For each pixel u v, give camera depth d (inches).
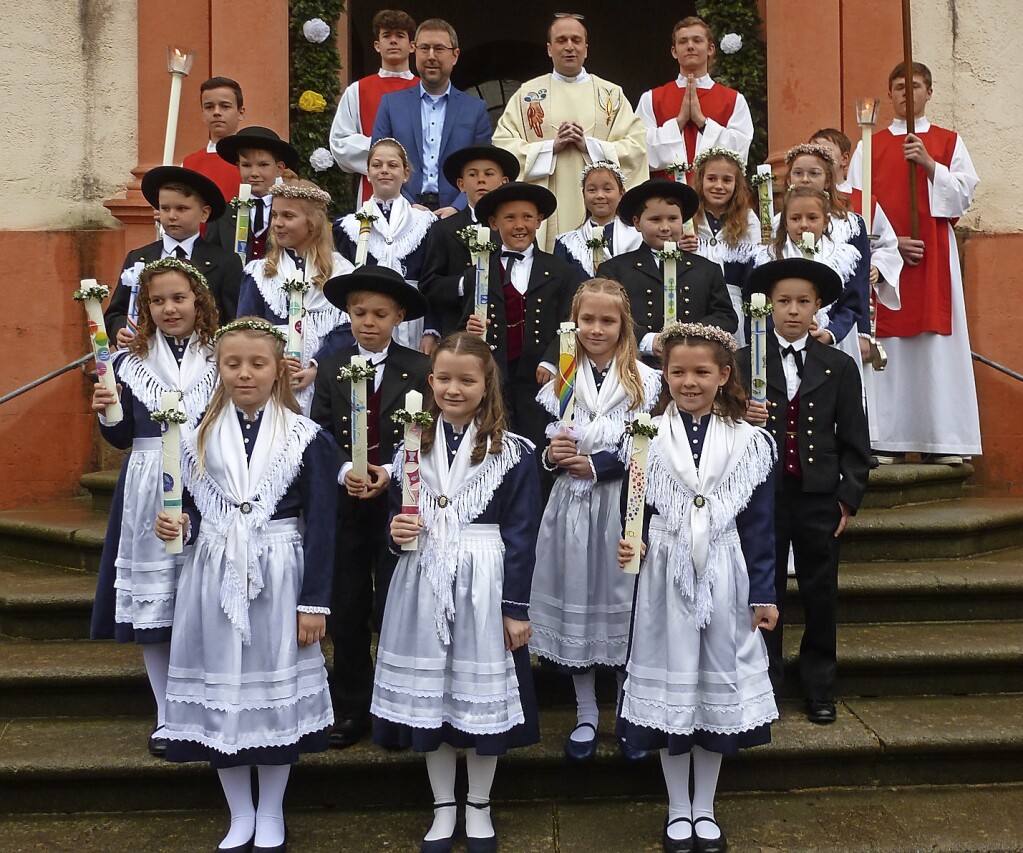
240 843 145.4
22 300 290.2
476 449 149.5
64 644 195.2
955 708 177.9
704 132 262.7
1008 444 292.0
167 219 191.2
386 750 163.5
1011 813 156.5
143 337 165.5
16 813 160.7
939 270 268.5
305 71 303.9
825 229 205.6
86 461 288.0
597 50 526.6
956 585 201.0
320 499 147.1
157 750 162.9
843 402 174.1
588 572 163.0
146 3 297.0
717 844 144.9
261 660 142.3
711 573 145.6
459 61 542.9
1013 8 302.4
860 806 159.0
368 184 259.8
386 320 167.0
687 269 190.4
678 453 149.6
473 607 145.3
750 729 144.3
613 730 169.6
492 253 192.2
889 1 300.7
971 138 301.4
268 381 147.8
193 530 145.8
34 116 295.7
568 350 158.9
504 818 156.4
